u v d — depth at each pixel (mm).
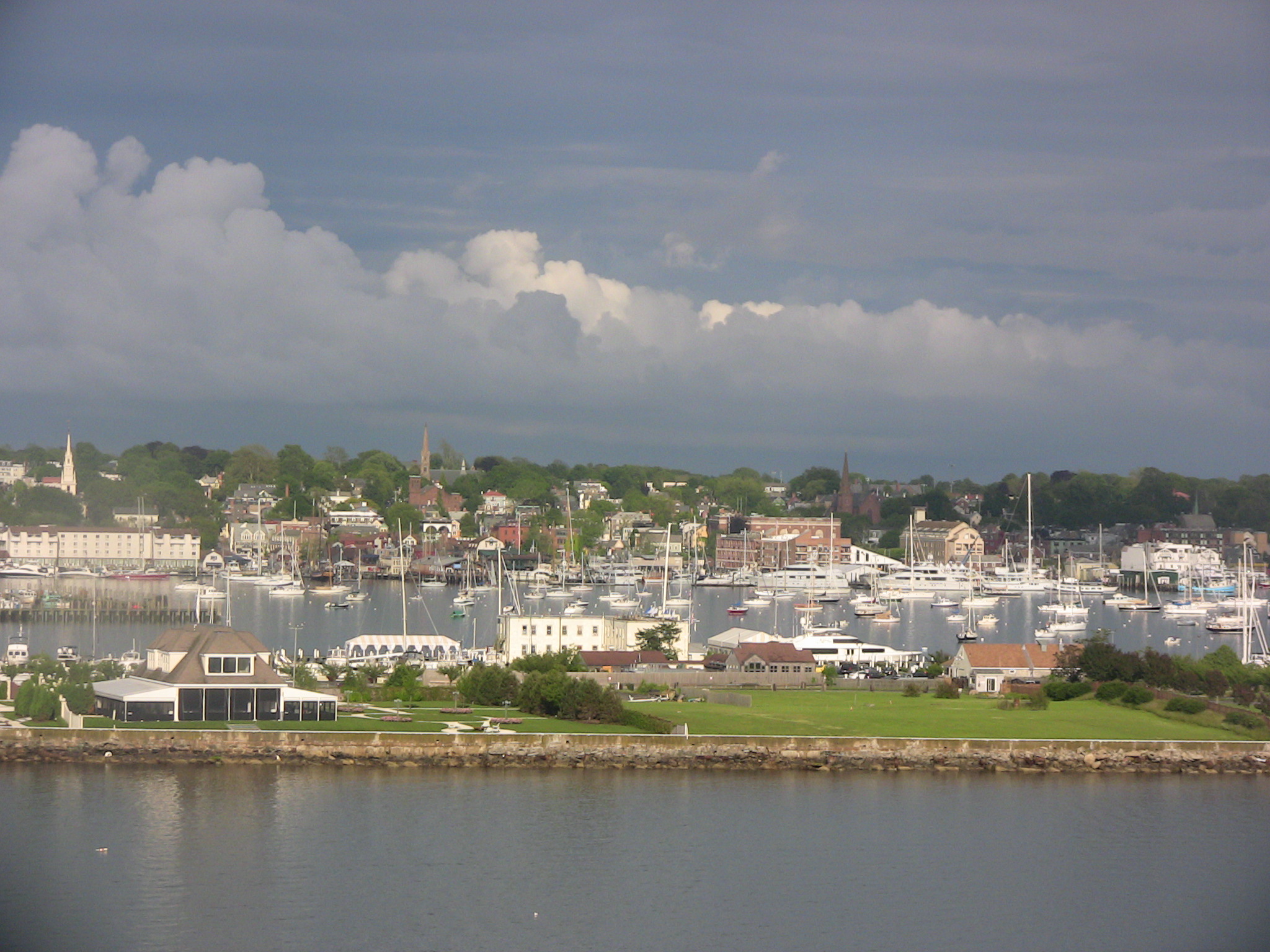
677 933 158000
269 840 181375
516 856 178875
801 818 198250
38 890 163125
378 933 155000
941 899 169875
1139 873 179750
